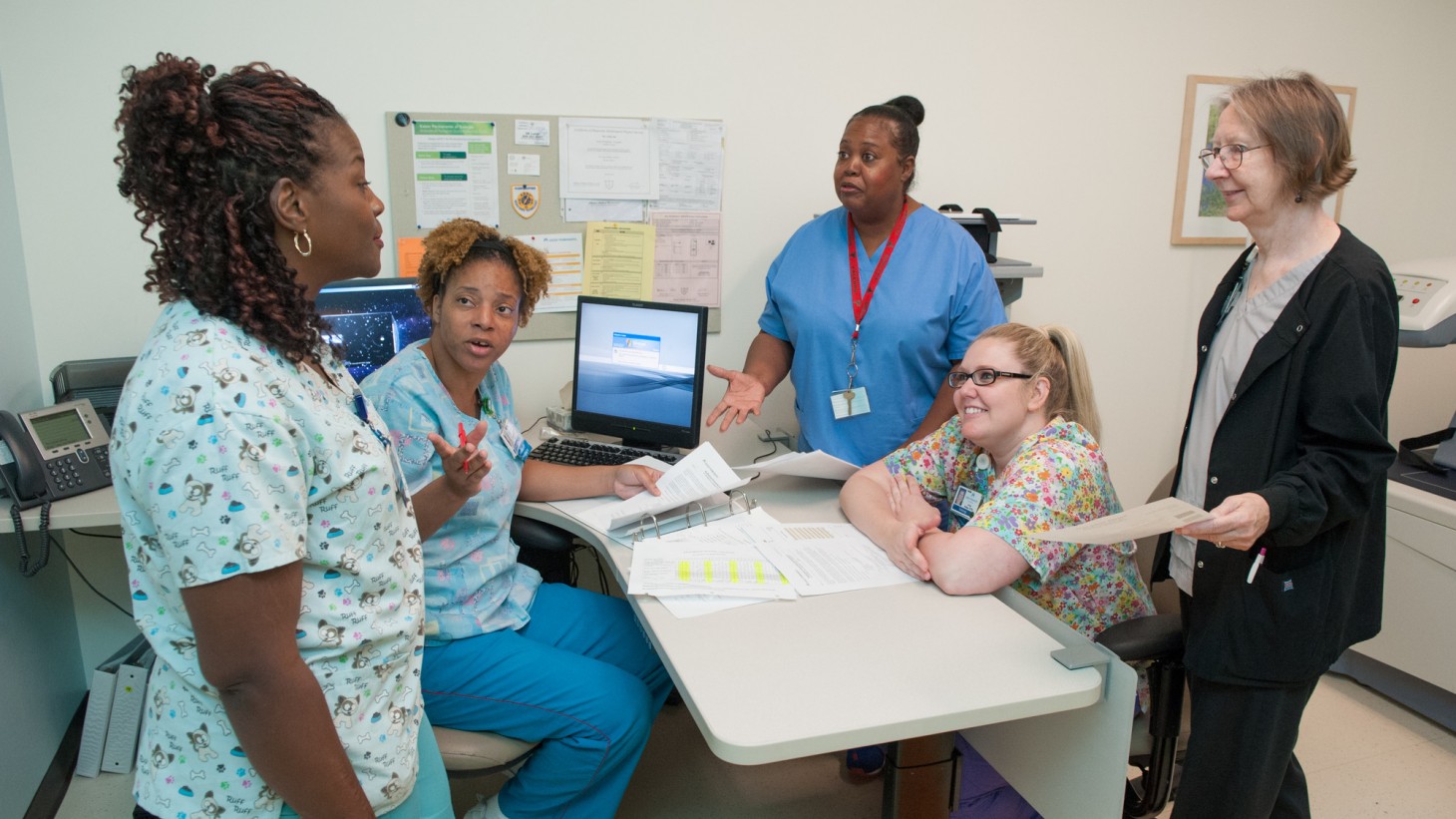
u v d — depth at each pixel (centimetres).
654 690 182
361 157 97
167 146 83
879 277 216
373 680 103
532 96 241
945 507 186
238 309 88
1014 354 160
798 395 233
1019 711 115
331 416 96
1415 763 224
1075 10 283
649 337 226
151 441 84
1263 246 145
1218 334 157
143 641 225
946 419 211
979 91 280
